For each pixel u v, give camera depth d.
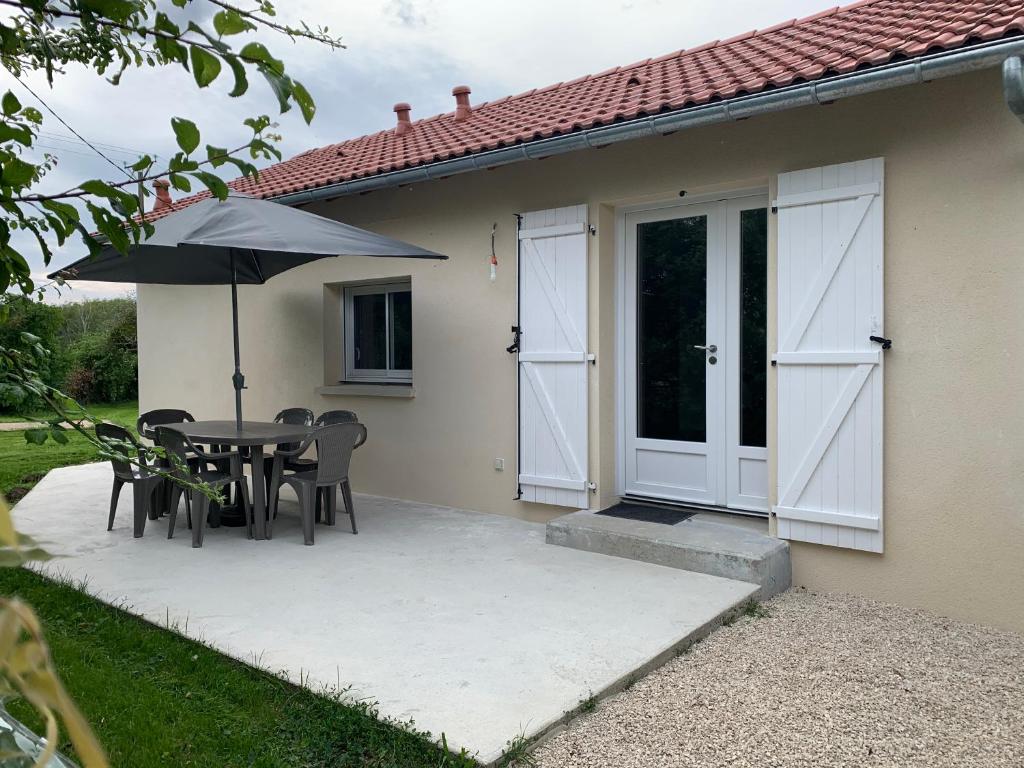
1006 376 4.46
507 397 6.89
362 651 3.89
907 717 3.37
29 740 0.79
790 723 3.31
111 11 1.27
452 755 2.91
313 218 6.22
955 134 4.58
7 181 1.40
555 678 3.58
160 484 6.87
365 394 7.97
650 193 5.93
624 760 3.02
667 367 6.36
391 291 8.15
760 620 4.55
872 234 4.84
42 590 4.90
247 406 9.22
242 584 4.99
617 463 6.59
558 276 6.42
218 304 9.50
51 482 8.90
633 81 7.30
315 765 2.95
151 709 3.33
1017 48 3.90
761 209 5.83
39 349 1.91
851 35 5.73
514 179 6.74
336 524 6.68
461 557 5.59
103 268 6.67
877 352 4.82
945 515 4.67
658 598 4.65
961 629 4.44
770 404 5.36
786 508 5.21
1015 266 4.42
